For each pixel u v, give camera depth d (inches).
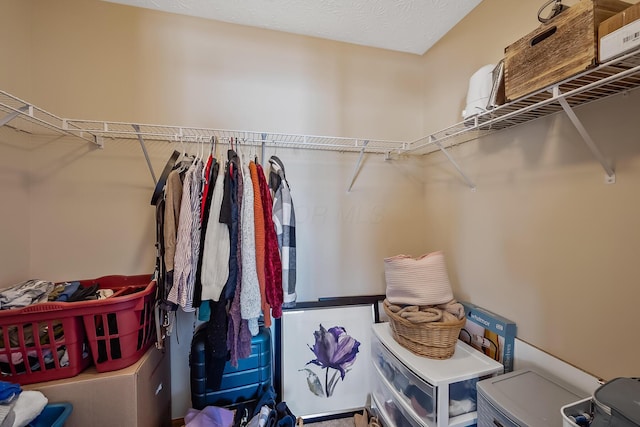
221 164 50.9
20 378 39.5
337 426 62.7
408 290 51.9
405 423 50.2
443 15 60.5
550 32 32.7
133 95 58.4
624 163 33.9
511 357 48.1
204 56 61.8
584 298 38.3
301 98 67.8
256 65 64.8
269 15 60.6
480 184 57.0
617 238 34.6
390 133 74.5
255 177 49.9
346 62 70.9
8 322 38.6
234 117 63.6
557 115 41.6
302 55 67.7
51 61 54.3
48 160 54.4
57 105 54.7
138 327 45.8
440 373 44.6
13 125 49.3
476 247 58.1
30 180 53.1
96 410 41.6
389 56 74.1
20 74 50.4
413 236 76.2
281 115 66.5
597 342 36.7
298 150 68.4
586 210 37.9
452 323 48.0
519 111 36.7
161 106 59.7
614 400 25.4
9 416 32.4
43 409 37.5
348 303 69.7
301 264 69.2
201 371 54.4
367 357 68.5
